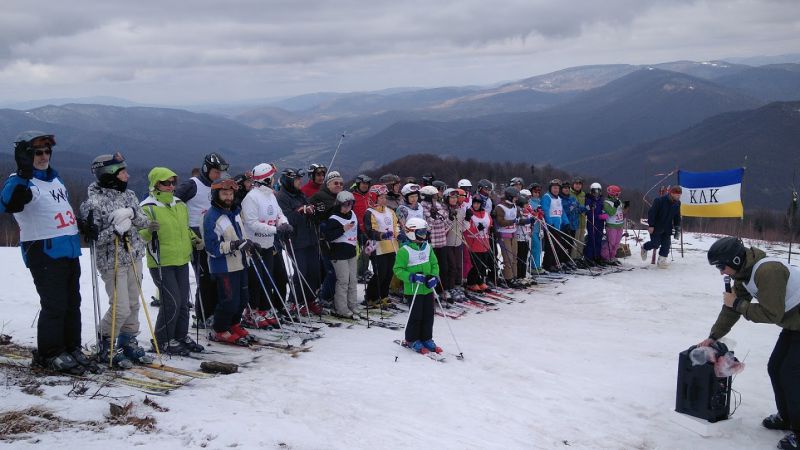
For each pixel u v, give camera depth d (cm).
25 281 1073
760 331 844
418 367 648
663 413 538
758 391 597
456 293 1025
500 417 514
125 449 385
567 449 460
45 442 383
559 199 1295
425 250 719
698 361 501
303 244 849
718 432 496
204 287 776
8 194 494
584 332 845
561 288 1164
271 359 650
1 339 676
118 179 568
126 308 581
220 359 641
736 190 1493
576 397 574
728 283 499
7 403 444
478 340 784
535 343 778
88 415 441
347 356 675
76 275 559
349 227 848
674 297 1084
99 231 562
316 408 503
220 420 451
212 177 784
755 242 1911
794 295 455
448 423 494
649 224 1386
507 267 1159
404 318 890
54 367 540
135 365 589
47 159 517
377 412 507
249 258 730
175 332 653
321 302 891
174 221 632
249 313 803
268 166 766
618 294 1102
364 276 1120
